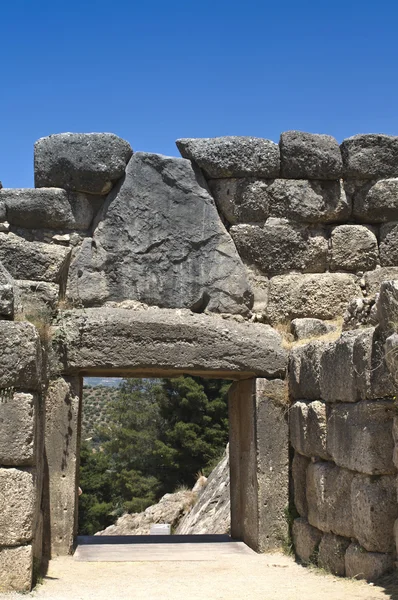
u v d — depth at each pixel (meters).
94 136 8.73
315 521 7.07
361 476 5.96
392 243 9.29
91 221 8.86
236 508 9.12
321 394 7.09
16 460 5.51
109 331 8.20
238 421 9.09
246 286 8.95
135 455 34.22
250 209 9.05
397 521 5.48
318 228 9.35
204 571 6.96
